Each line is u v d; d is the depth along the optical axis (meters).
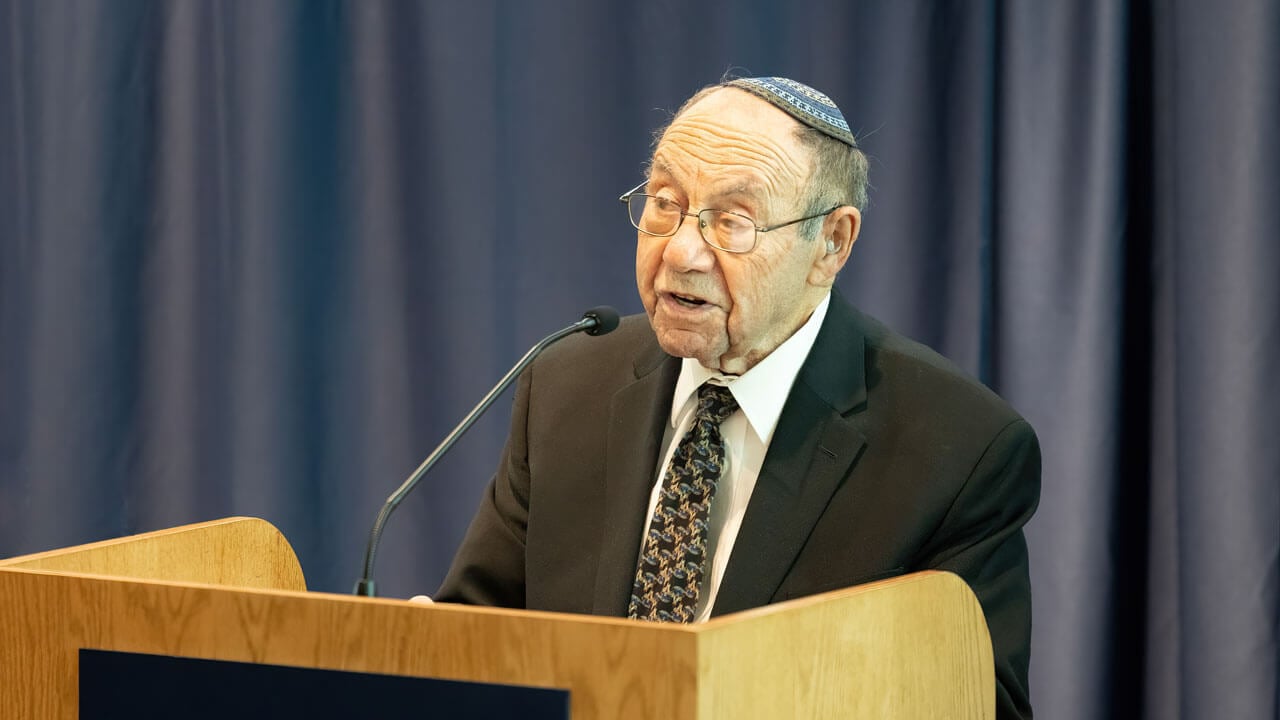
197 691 3.83
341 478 10.80
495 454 10.51
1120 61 9.05
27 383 11.24
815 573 5.38
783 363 5.70
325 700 3.69
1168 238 9.12
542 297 10.50
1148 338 9.27
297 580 5.75
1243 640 8.45
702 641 3.34
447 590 6.37
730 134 5.31
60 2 11.06
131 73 11.12
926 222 9.77
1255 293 8.48
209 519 11.02
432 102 10.55
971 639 4.44
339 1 10.80
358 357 10.77
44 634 4.02
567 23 10.45
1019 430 5.57
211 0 10.96
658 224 5.41
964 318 9.66
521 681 3.51
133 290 11.19
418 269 10.62
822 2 9.99
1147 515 9.24
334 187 10.81
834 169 5.50
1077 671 8.98
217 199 10.99
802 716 3.68
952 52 9.74
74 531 11.07
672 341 5.43
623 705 3.42
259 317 10.64
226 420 10.97
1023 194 9.22
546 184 10.48
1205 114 8.61
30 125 11.15
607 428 6.06
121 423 11.16
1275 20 8.47
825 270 5.64
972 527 5.48
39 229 11.10
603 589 5.56
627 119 10.35
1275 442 8.45
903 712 4.09
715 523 5.60
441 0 10.52
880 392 5.75
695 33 10.19
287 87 10.62
